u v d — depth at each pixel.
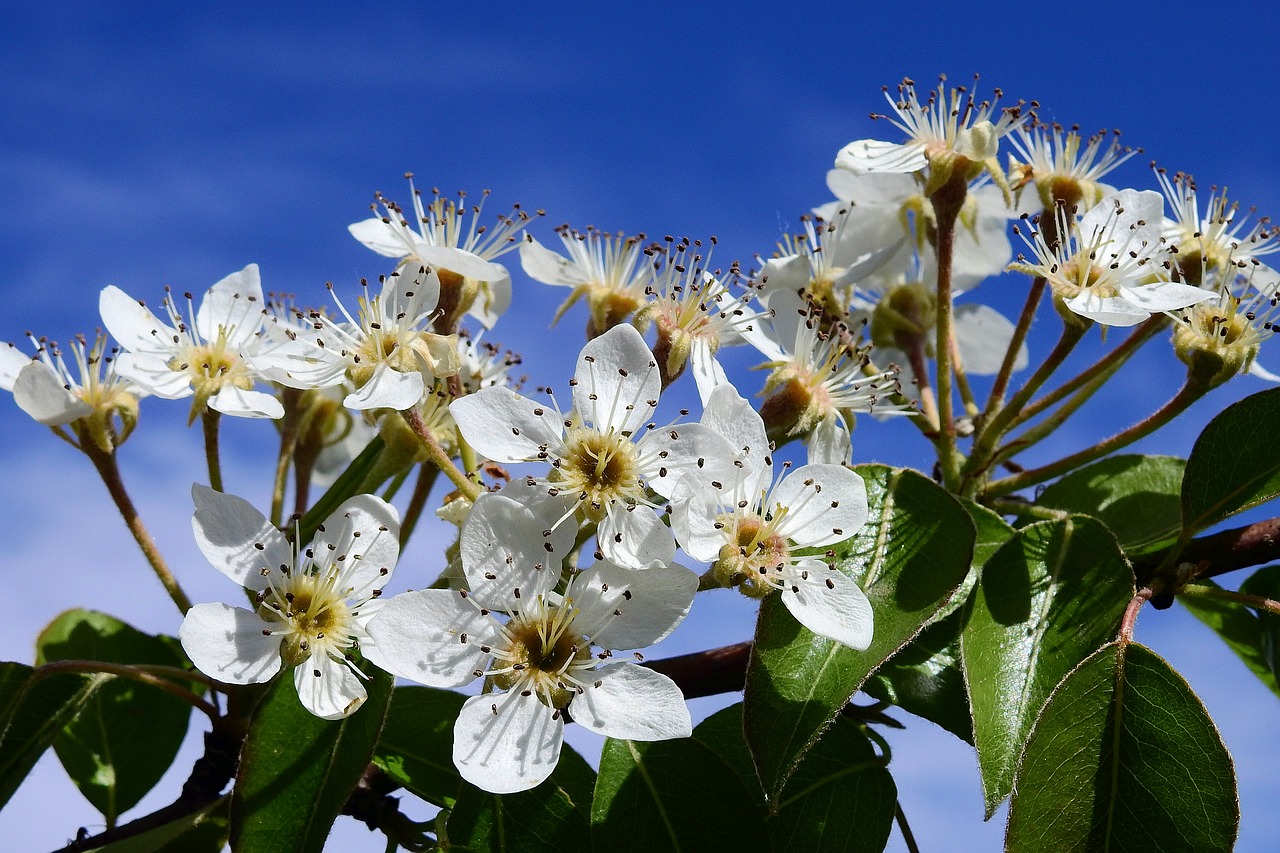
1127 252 0.34
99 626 0.38
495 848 0.32
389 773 0.33
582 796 0.33
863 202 0.38
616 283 0.36
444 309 0.34
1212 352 0.34
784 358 0.34
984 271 0.38
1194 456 0.33
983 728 0.31
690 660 0.33
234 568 0.32
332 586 0.32
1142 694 0.31
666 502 0.32
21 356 0.35
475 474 0.33
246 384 0.34
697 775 0.33
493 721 0.31
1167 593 0.33
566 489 0.31
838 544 0.32
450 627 0.31
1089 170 0.36
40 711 0.34
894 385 0.35
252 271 0.35
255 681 0.31
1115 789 0.31
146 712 0.37
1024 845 0.31
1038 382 0.34
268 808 0.31
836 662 0.31
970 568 0.32
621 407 0.32
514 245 0.35
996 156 0.35
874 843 0.33
